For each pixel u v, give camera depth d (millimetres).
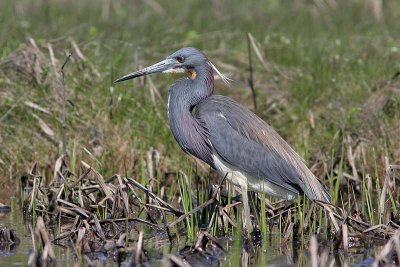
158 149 15070
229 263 10297
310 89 16953
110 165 14633
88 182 13031
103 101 15852
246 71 18078
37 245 10961
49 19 21984
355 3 25703
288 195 12508
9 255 10539
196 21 22750
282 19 23594
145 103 16031
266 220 12188
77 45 16797
